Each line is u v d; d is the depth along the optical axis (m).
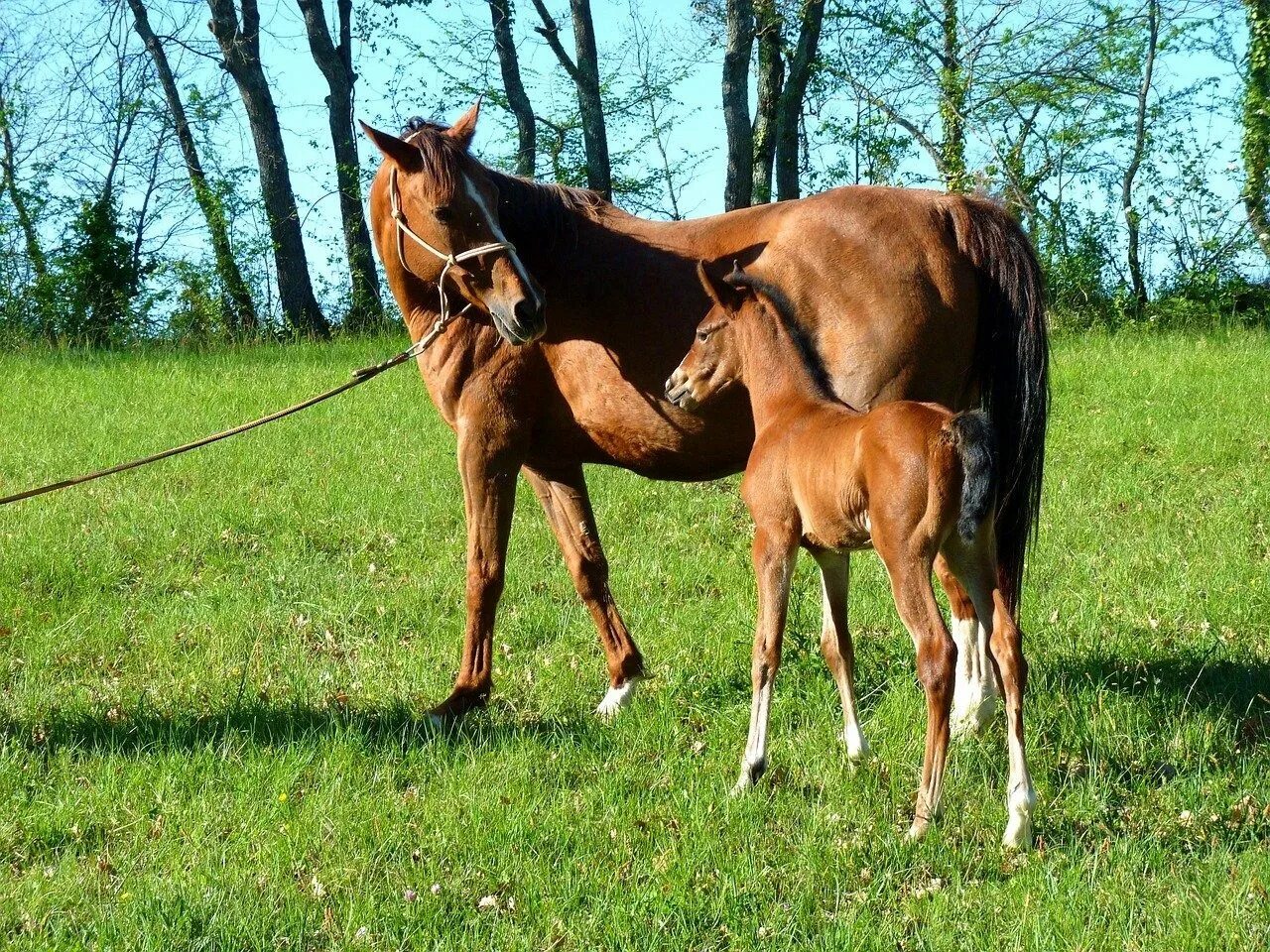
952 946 3.69
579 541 6.03
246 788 4.88
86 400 13.86
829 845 4.34
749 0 23.75
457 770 5.08
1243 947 3.55
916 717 5.30
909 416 4.31
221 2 23.23
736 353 5.24
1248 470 9.47
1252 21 20.02
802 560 7.77
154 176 28.20
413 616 7.21
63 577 7.91
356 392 13.85
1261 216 20.72
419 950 3.78
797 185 25.20
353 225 25.30
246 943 3.85
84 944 3.82
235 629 6.96
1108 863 4.12
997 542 5.19
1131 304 21.12
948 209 5.25
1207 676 5.71
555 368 5.75
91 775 5.05
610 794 4.75
